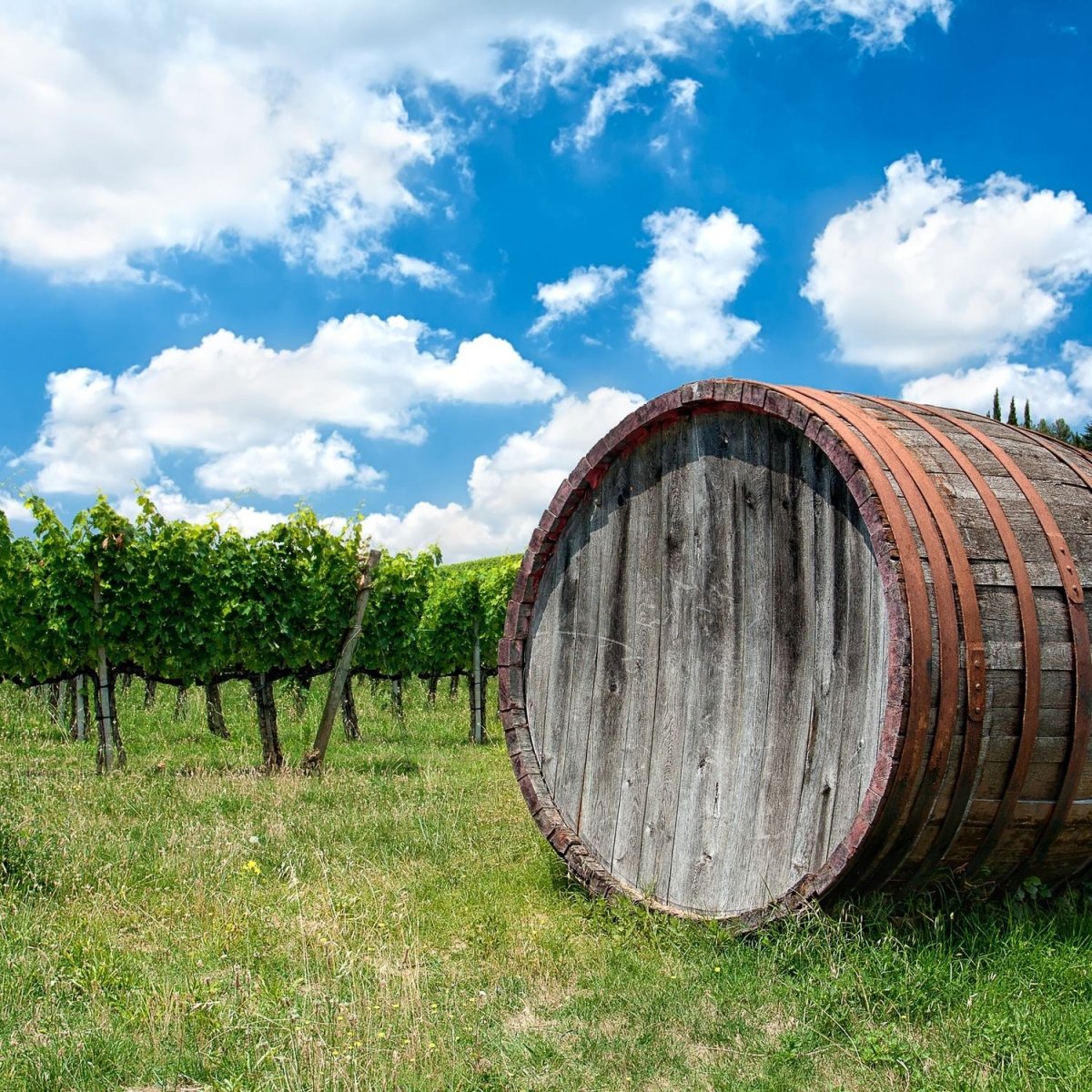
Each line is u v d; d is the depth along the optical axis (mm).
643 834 5145
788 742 4477
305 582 11836
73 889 5355
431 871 5930
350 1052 3348
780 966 4062
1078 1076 3105
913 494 4020
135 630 10633
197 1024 3658
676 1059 3461
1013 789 3949
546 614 5941
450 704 18641
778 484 4652
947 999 3701
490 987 4105
